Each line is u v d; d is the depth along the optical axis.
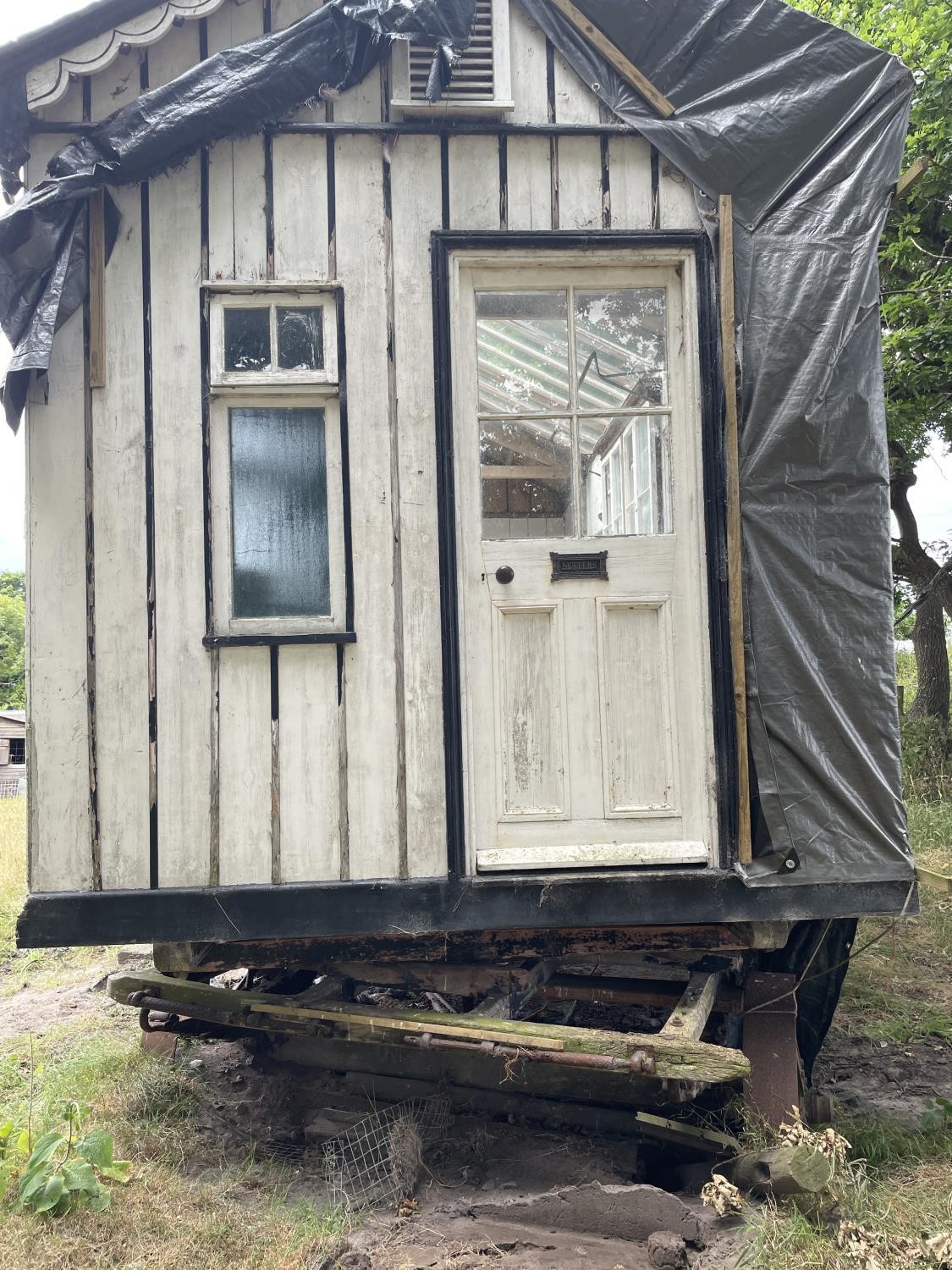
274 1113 3.65
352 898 3.21
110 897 3.18
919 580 11.59
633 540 3.37
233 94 3.18
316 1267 2.63
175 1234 2.79
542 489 3.39
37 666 3.20
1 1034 4.60
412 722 3.27
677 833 3.32
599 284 3.42
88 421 3.25
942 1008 4.70
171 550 3.25
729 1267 2.54
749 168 3.33
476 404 3.38
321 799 3.24
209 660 3.24
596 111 3.39
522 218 3.36
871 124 3.36
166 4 3.22
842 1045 4.35
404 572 3.28
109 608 3.23
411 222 3.32
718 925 3.33
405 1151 3.10
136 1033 4.40
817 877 3.21
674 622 3.37
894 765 3.25
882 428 3.29
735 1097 3.29
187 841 3.21
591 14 3.35
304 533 3.34
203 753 3.23
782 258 3.32
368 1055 3.57
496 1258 2.65
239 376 3.28
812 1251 2.54
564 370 3.42
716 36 3.38
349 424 3.29
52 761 3.20
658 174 3.39
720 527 3.30
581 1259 2.64
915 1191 2.97
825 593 3.27
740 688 3.22
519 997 3.29
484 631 3.33
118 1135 3.36
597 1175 3.08
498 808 3.29
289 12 3.37
